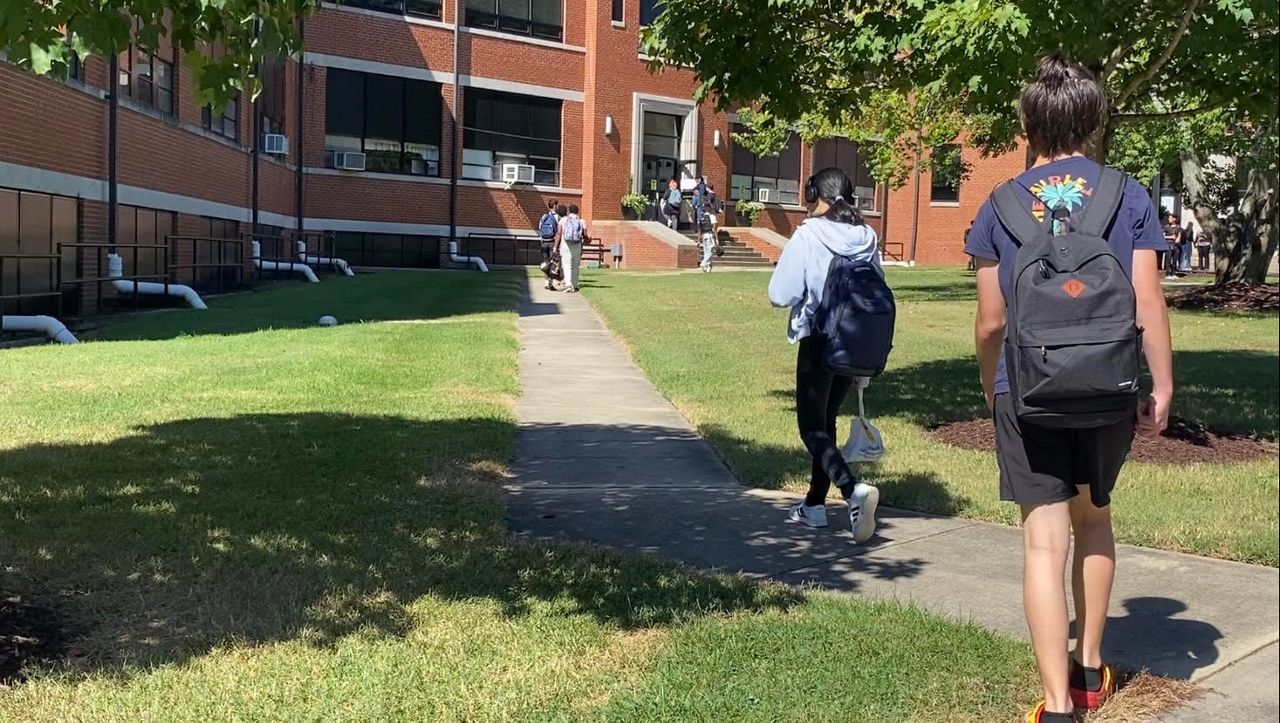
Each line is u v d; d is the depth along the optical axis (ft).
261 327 51.67
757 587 15.67
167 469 22.00
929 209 143.02
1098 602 11.82
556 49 117.70
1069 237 10.27
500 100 115.55
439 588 15.33
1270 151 69.46
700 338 49.70
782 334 51.70
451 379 35.60
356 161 105.91
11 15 12.57
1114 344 9.80
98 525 17.83
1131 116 30.01
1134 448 25.98
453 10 111.45
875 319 17.79
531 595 15.16
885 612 14.49
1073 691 11.86
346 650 12.97
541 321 57.72
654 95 123.24
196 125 73.77
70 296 55.57
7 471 21.49
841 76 31.30
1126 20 26.58
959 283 93.50
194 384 33.24
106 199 59.11
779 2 26.05
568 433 28.17
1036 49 23.13
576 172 120.37
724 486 22.59
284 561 16.28
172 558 16.26
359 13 106.52
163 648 12.94
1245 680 12.62
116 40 13.58
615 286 82.33
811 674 12.43
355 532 18.01
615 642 13.46
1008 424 11.09
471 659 12.82
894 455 25.38
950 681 12.30
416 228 111.04
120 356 39.50
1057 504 11.05
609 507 20.71
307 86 103.96
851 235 18.13
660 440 27.43
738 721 11.30
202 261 75.87
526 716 11.35
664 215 120.98
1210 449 26.30
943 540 18.58
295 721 11.14
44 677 12.01
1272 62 27.40
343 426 26.96
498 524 18.80
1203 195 78.64
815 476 19.31
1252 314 65.41
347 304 64.64
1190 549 17.93
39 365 36.81
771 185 135.03
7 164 48.42
